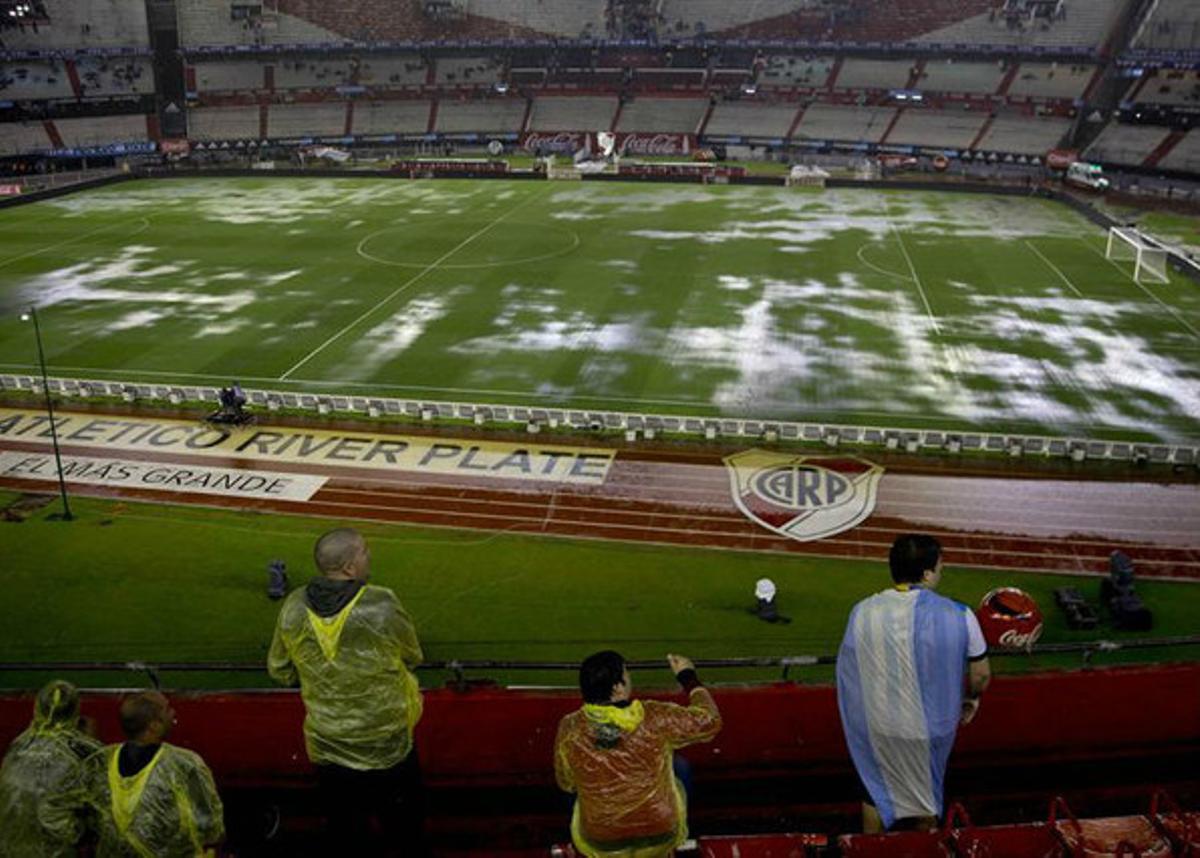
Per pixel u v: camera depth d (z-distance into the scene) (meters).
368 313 49.34
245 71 109.50
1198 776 10.95
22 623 24.30
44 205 81.25
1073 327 46.12
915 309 49.03
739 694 11.67
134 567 26.83
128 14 103.94
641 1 108.31
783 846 6.38
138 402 38.44
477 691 11.40
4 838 6.55
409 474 32.28
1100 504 29.52
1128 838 6.32
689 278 55.06
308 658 7.20
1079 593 23.98
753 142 102.94
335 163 100.06
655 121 107.12
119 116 104.38
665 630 23.70
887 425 35.34
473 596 25.30
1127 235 57.31
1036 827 6.41
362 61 111.56
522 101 110.75
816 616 24.20
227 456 33.78
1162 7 90.06
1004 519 28.78
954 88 99.81
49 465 33.25
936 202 79.12
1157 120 89.56
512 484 31.48
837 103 103.44
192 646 23.30
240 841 9.95
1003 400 37.50
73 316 49.53
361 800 7.64
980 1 100.25
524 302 50.78
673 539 28.06
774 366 41.34
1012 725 11.55
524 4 110.00
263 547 27.94
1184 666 11.82
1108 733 11.58
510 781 10.91
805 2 105.44
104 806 6.47
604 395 38.50
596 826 6.58
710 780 11.04
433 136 108.81
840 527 28.58
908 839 6.32
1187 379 39.50
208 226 71.62
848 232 67.06
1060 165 86.44
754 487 31.00
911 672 6.87
